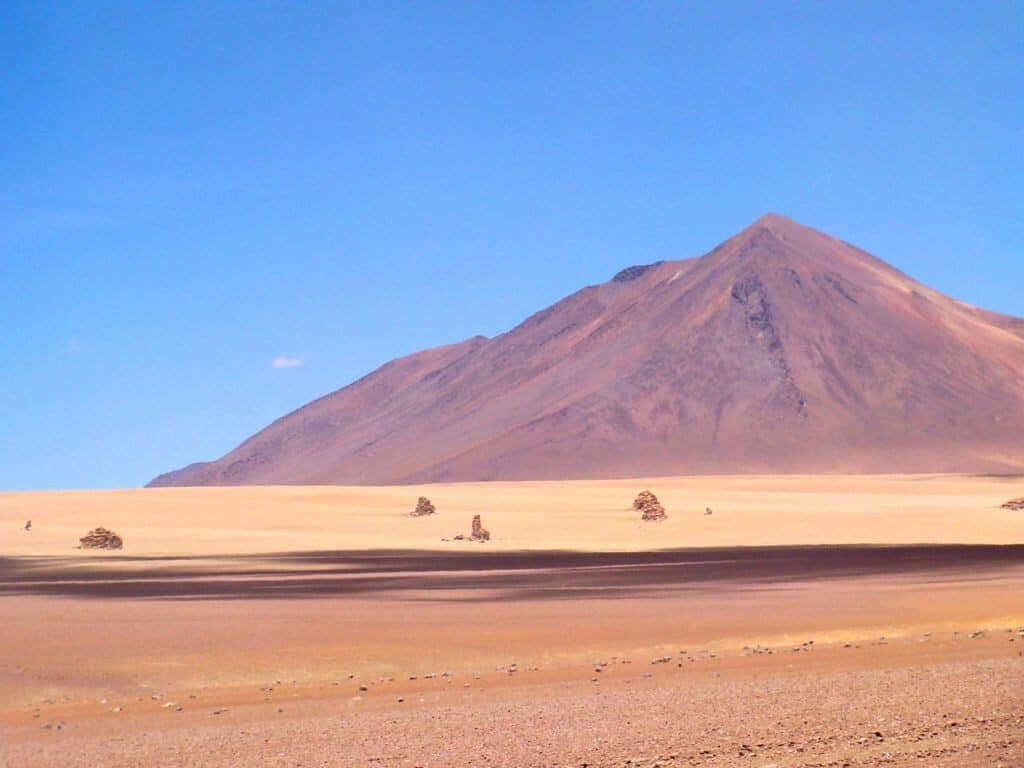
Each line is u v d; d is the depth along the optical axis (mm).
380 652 30000
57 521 118750
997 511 119438
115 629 34500
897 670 24156
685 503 147750
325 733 18547
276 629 34344
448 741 17516
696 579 52906
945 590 44625
